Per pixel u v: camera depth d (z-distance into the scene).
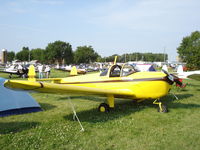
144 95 5.55
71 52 86.31
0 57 73.50
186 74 10.66
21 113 5.34
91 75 6.70
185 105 6.48
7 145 3.34
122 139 3.58
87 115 5.20
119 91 5.31
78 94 4.91
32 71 7.95
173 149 3.18
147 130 4.04
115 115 5.17
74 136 3.71
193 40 43.91
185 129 4.09
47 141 3.49
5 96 5.30
